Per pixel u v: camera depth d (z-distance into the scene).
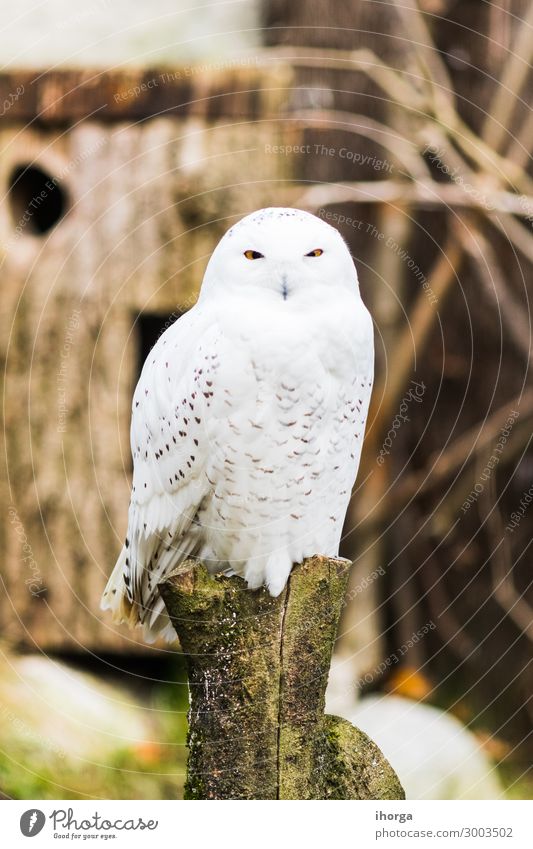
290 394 5.80
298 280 5.73
